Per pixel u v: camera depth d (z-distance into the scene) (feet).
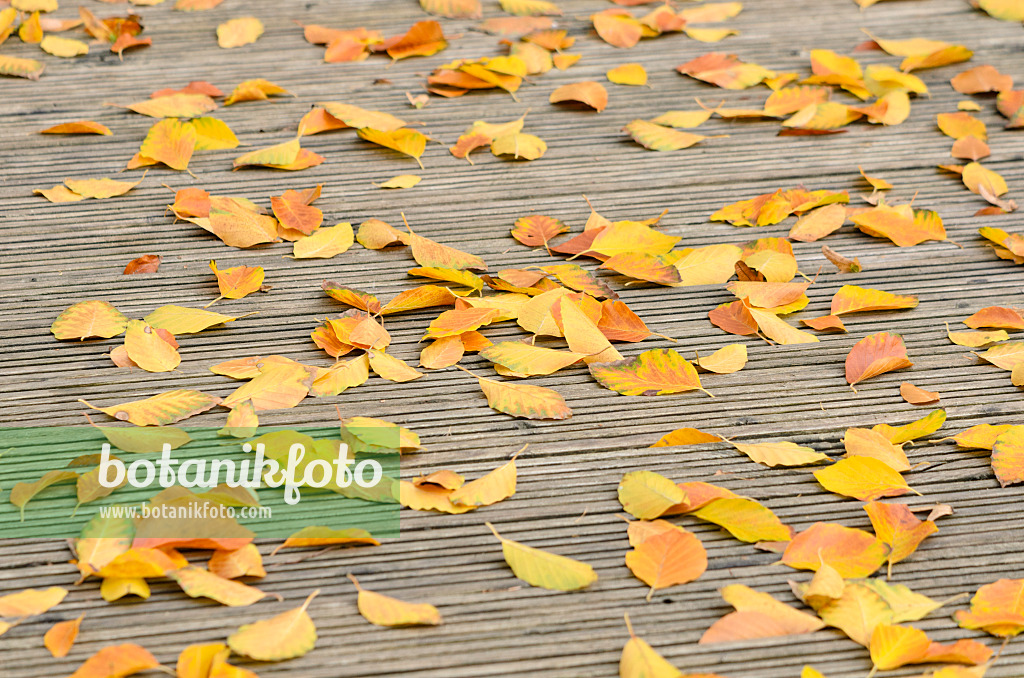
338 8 12.03
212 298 10.66
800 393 10.42
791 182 11.17
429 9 12.00
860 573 9.96
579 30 11.98
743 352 10.50
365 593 9.90
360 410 10.33
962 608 9.93
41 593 9.89
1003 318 10.61
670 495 10.08
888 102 11.48
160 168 11.14
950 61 11.75
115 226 10.89
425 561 10.01
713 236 10.96
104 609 9.89
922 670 9.81
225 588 9.89
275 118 11.39
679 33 11.98
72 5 11.94
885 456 10.21
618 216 11.02
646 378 10.40
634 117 11.48
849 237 10.98
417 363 10.48
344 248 10.82
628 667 9.78
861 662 9.83
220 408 10.32
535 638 9.87
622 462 10.23
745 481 10.19
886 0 12.17
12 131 11.25
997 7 12.04
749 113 11.43
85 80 11.51
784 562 9.98
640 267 10.71
